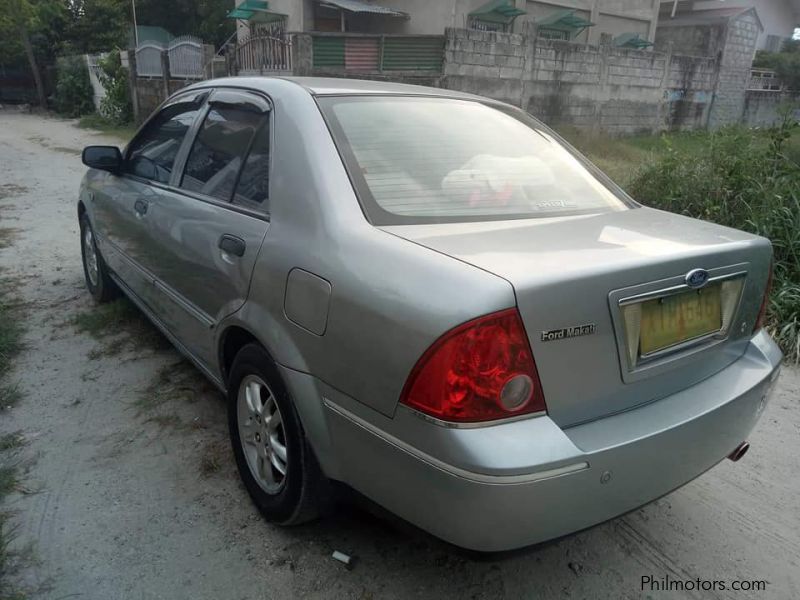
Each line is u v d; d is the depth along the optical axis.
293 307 2.18
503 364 1.69
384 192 2.26
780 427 3.48
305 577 2.30
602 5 20.55
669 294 2.01
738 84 20.20
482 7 16.97
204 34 32.47
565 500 1.78
